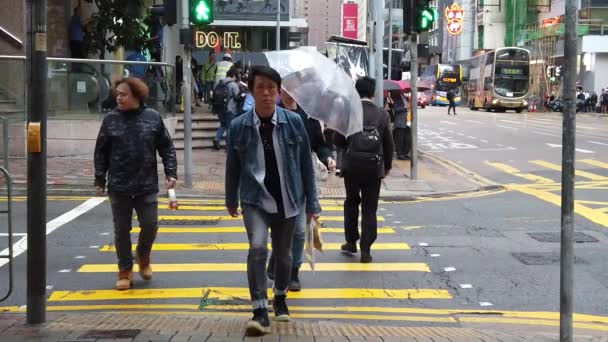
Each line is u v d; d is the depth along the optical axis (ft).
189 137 43.70
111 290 22.25
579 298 21.83
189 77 43.47
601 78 177.58
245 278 23.76
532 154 70.69
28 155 16.43
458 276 24.23
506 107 175.94
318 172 50.44
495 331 17.98
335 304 21.09
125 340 15.39
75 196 40.09
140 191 21.72
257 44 146.51
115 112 21.71
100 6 66.18
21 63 46.16
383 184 47.14
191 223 33.30
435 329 18.10
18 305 20.45
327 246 28.53
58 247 27.91
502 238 30.32
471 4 278.26
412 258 26.68
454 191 45.32
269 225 17.20
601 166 58.59
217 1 139.95
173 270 24.72
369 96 25.32
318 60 20.97
